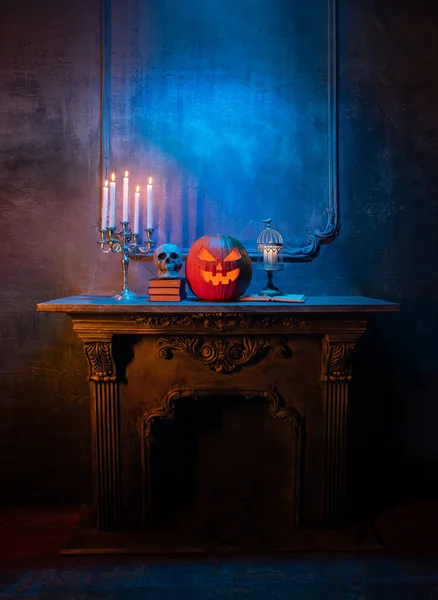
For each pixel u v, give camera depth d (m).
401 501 3.01
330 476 2.60
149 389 2.56
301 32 2.90
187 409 2.87
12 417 2.96
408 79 2.93
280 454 2.89
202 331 2.45
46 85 2.88
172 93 2.89
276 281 2.96
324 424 2.57
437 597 2.13
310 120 2.92
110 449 2.56
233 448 2.89
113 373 2.52
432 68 2.93
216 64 2.90
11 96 2.87
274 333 2.47
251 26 2.90
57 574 2.29
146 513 2.60
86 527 2.65
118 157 2.89
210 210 2.92
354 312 2.38
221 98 2.90
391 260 2.97
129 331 2.44
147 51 2.88
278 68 2.91
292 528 2.63
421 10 2.92
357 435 3.02
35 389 2.96
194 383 2.56
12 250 2.91
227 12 2.89
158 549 2.46
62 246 2.91
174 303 2.39
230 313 2.37
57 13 2.87
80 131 2.89
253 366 2.56
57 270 2.92
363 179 2.95
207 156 2.91
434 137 2.95
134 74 2.88
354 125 2.93
